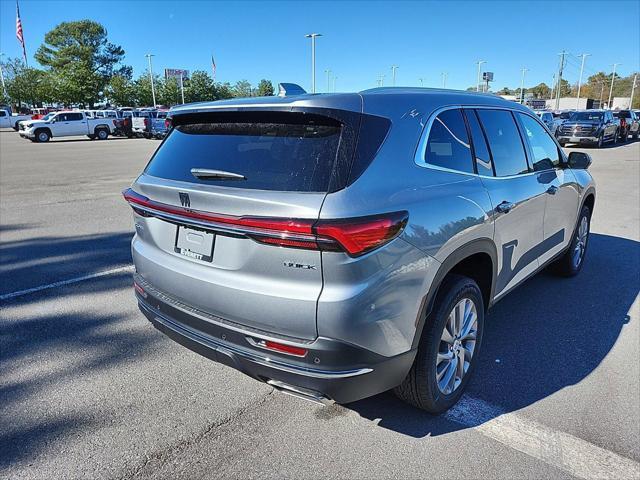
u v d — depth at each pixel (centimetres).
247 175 236
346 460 253
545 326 411
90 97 7031
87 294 483
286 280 220
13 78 7788
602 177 1320
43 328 407
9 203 972
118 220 822
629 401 304
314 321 215
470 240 279
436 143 276
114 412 294
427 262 244
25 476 242
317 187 216
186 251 262
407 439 270
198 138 279
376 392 242
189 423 284
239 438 271
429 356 265
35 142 3231
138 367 347
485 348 373
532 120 404
